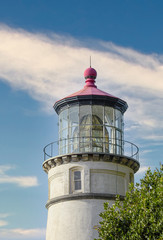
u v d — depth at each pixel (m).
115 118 46.19
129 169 45.59
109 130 45.53
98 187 43.53
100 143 44.75
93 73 48.06
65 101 45.97
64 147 45.41
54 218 44.06
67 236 42.69
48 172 46.12
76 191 43.78
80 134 45.00
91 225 42.50
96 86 47.88
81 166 43.91
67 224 43.03
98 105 45.62
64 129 46.00
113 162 44.38
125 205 35.59
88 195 43.12
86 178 43.56
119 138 46.31
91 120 45.12
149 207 34.09
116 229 34.41
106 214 35.31
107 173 44.06
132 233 33.66
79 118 45.38
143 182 36.06
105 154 43.88
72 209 43.25
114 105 46.22
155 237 32.94
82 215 42.88
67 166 44.28
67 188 43.81
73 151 44.84
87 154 43.72
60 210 43.78
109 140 45.31
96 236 42.22
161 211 33.44
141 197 35.03
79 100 45.53
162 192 34.41
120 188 44.41
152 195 34.72
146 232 33.28
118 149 45.69
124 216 34.81
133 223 33.91
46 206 45.88
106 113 45.75
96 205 43.09
